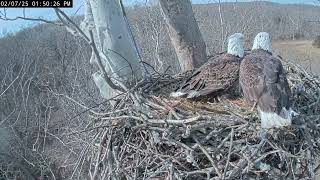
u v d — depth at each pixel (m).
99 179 2.77
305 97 2.92
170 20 3.54
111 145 2.73
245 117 2.57
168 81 3.26
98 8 3.04
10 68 8.28
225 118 2.55
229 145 2.41
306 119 2.62
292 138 2.59
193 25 3.58
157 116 2.64
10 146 6.63
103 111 3.05
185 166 2.52
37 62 8.12
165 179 2.49
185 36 3.58
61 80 7.18
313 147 2.63
